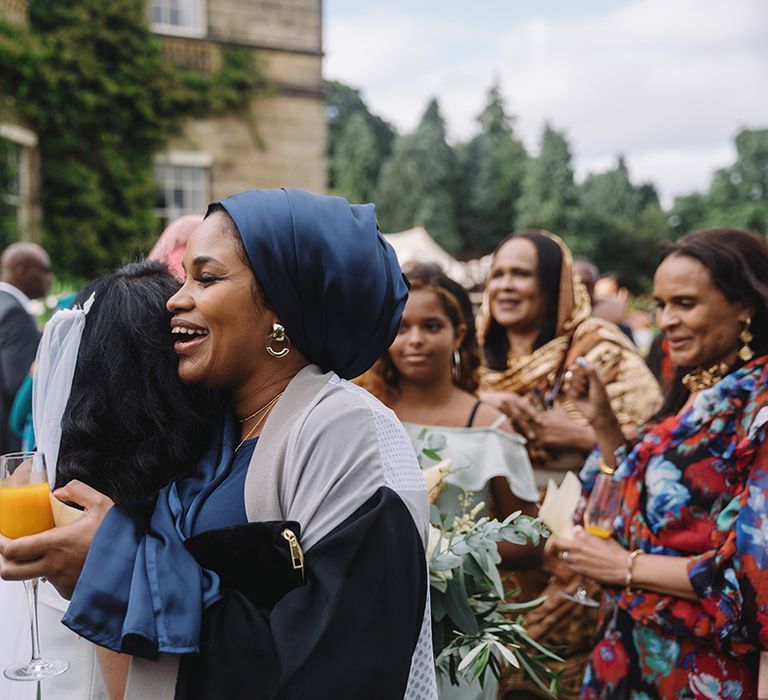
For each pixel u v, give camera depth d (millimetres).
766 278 1827
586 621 2527
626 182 52562
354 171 40500
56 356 1438
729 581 1623
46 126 11680
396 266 1281
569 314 3072
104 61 11922
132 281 1420
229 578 1083
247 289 1165
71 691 1335
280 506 1127
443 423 2318
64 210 12000
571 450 2766
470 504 2146
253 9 12734
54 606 1375
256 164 12953
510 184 42625
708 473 1729
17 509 1162
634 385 3010
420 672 1135
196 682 999
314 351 1219
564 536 1896
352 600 989
